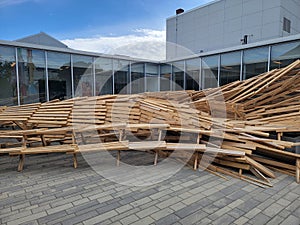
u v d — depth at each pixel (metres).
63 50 9.43
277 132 4.26
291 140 4.25
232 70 9.02
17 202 2.88
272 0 12.05
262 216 2.57
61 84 9.59
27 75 8.77
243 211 2.67
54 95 9.43
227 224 2.43
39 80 9.05
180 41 16.06
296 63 5.62
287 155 3.76
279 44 7.69
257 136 4.36
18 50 8.52
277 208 2.74
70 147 4.08
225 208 2.73
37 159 4.67
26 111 5.66
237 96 6.02
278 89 5.51
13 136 5.11
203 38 14.88
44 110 5.63
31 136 5.35
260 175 3.57
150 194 3.10
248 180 3.54
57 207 2.76
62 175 3.79
